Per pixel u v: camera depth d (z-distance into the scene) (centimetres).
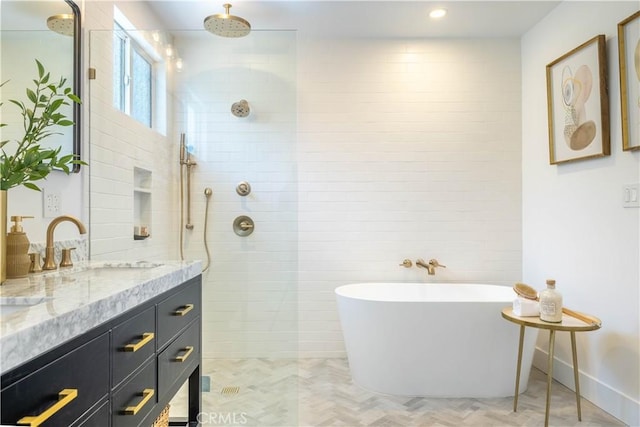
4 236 116
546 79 273
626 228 208
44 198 167
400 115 313
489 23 290
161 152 259
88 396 88
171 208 265
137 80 243
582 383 238
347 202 312
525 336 234
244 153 268
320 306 311
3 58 146
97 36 208
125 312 105
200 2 258
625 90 205
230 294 270
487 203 313
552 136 268
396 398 238
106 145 213
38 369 72
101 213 209
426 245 313
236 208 270
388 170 313
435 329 237
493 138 313
